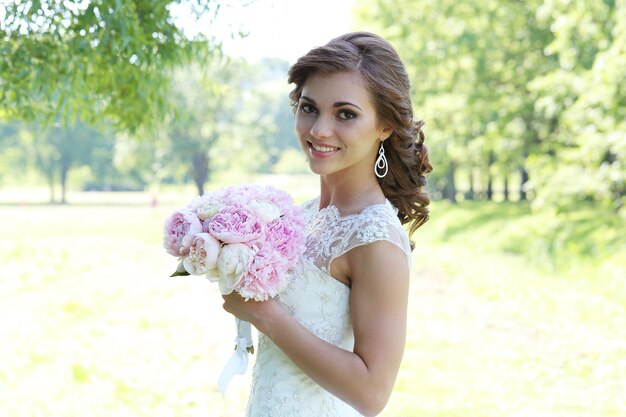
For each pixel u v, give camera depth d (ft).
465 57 65.92
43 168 203.62
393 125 6.82
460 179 164.86
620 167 40.63
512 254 55.88
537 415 17.89
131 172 219.41
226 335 26.48
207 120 142.10
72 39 15.53
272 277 6.04
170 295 35.76
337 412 7.11
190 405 18.29
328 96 6.57
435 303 34.35
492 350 24.44
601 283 36.83
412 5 69.41
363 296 6.37
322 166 6.68
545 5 47.52
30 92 16.56
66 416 17.06
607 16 42.93
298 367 6.85
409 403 18.80
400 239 6.52
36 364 21.74
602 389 19.80
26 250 49.75
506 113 63.16
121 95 18.51
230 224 5.98
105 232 86.12
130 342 24.82
